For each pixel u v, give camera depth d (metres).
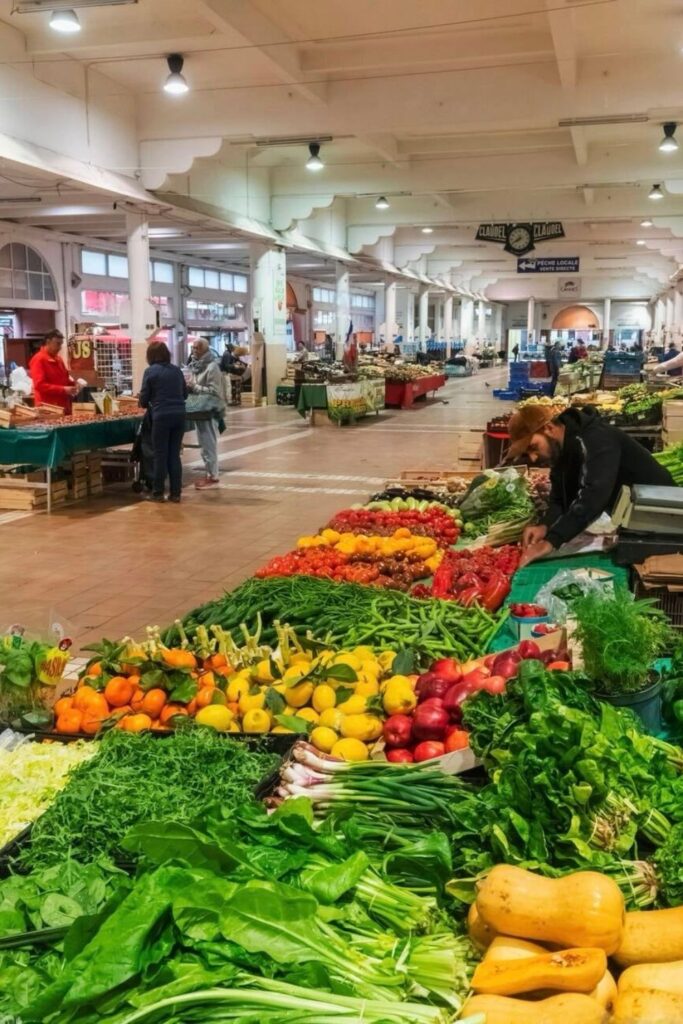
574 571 4.18
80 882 1.97
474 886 1.92
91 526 8.84
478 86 12.77
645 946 1.72
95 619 5.95
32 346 22.19
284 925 1.71
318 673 3.05
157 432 9.93
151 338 16.72
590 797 1.95
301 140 14.58
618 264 38.38
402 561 5.11
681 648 2.76
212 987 1.61
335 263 27.98
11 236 21.06
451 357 42.06
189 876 1.79
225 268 34.03
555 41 10.22
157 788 2.34
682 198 22.55
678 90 12.09
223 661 3.50
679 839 1.89
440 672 3.01
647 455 4.61
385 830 2.23
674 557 4.05
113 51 11.88
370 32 11.17
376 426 18.83
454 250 37.66
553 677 2.35
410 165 19.25
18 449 9.27
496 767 2.25
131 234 16.52
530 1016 1.57
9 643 3.30
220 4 9.54
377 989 1.64
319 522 9.08
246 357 29.69
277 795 2.49
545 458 4.59
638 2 9.93
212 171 17.64
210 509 9.73
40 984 1.69
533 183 18.48
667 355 25.92
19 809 2.46
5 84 10.95
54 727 3.14
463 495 6.79
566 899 1.72
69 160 12.44
